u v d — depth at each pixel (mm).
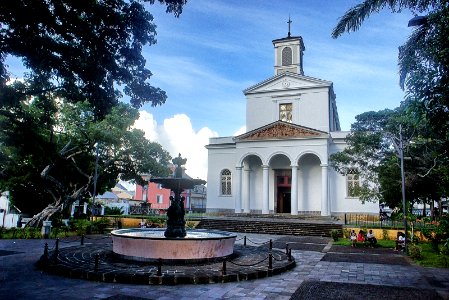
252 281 10625
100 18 10125
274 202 36562
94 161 31750
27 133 14141
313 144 33438
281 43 41594
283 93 38156
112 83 11789
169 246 11875
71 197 29062
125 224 31359
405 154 22391
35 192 33875
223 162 38719
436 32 8742
